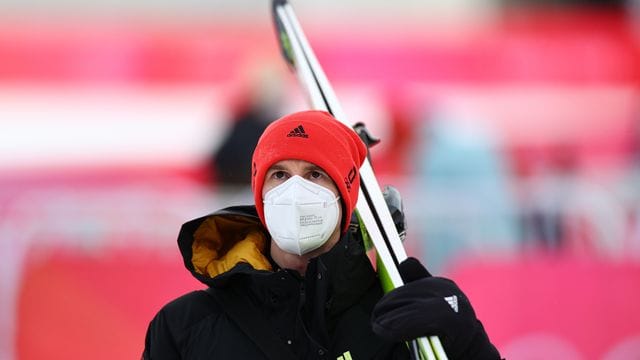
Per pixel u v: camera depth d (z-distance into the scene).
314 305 8.16
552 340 19.44
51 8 35.47
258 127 24.81
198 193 19.33
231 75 32.38
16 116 30.58
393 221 9.10
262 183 8.32
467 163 27.20
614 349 19.44
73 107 31.00
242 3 36.78
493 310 19.50
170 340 8.36
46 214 18.78
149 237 18.89
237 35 35.47
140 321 18.64
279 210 8.12
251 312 8.21
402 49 34.16
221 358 8.13
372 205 9.06
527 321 19.45
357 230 9.26
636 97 33.88
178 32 35.66
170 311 8.43
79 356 18.44
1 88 31.47
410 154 28.16
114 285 18.67
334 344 8.23
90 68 32.12
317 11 37.81
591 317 19.48
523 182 21.02
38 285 18.55
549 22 38.81
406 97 31.84
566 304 19.58
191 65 32.34
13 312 18.41
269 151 8.27
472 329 7.89
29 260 18.61
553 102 33.25
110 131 30.34
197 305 8.39
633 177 21.48
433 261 19.97
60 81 31.80
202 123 30.70
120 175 29.09
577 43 35.78
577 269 19.66
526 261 19.69
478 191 20.53
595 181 21.25
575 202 20.98
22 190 20.20
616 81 34.47
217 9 36.31
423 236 20.05
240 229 8.95
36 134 29.98
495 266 19.75
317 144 8.23
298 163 8.25
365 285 8.34
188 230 8.58
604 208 21.06
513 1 39.06
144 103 31.33
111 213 18.91
